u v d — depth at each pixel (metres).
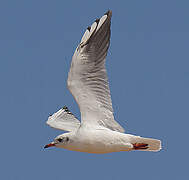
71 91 15.41
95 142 15.25
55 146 15.80
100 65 15.36
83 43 15.43
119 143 15.25
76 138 15.45
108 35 15.12
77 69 15.38
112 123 15.59
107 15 15.16
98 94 15.49
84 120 15.41
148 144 15.48
